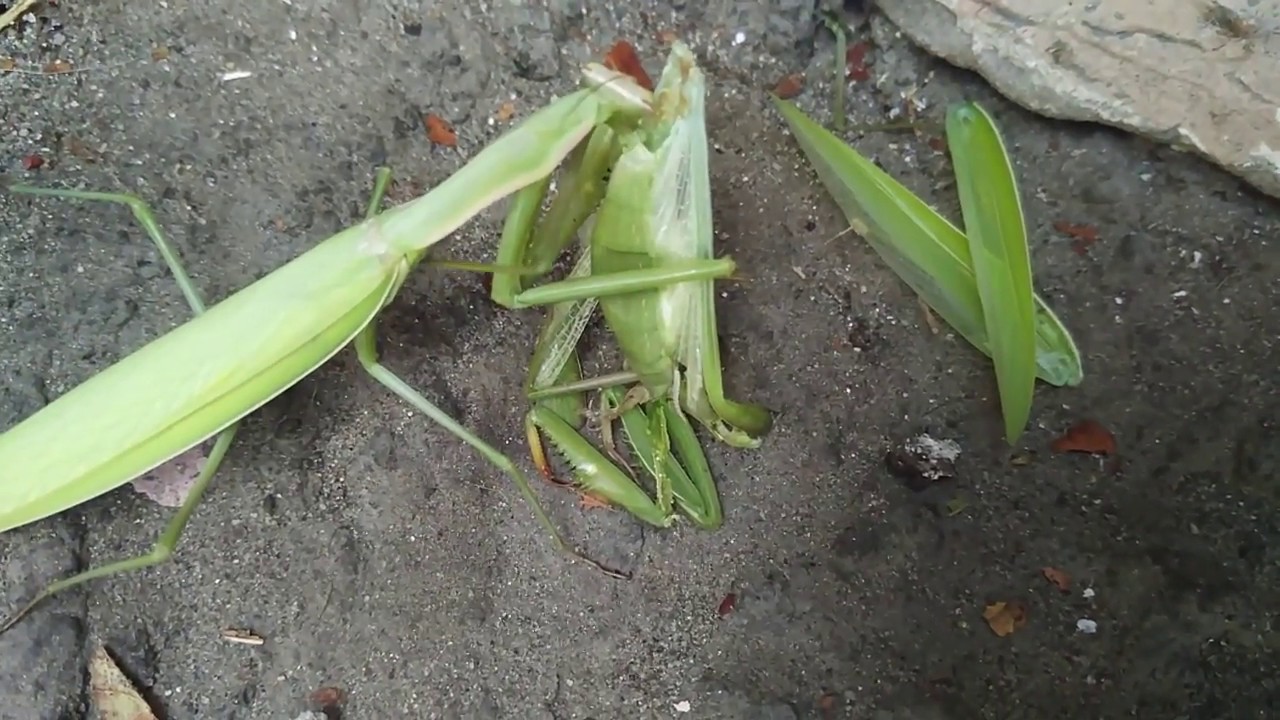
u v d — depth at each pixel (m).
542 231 0.10
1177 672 0.10
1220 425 0.11
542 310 0.11
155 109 0.12
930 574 0.11
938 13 0.11
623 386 0.11
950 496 0.11
